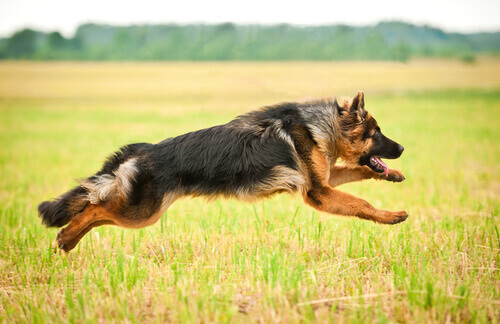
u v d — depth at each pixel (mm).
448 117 26859
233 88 33500
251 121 6523
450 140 18672
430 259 5910
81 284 5621
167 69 79438
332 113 6734
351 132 6754
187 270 5828
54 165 14875
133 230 7602
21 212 9062
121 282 5473
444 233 7086
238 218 7953
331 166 6922
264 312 4699
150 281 5555
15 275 5961
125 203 6324
